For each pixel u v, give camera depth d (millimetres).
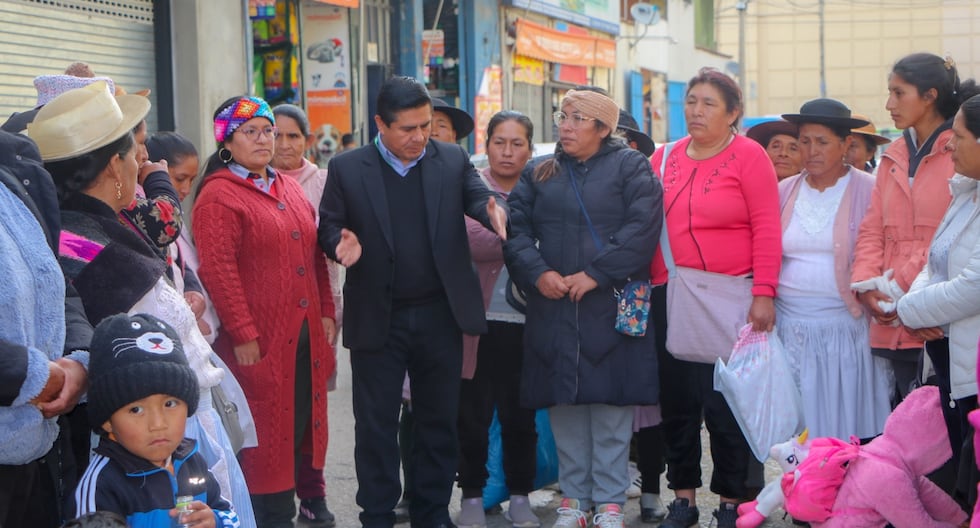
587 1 21734
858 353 4637
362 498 4523
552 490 5555
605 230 4648
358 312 4484
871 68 42031
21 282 2506
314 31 13383
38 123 3000
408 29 15711
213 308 4438
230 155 4500
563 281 4598
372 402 4512
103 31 9328
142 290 3033
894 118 4480
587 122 4652
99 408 2670
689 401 4820
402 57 15773
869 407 4648
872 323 4602
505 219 4352
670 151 4895
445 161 4602
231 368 4492
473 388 4875
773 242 4574
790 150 6016
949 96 4410
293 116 5395
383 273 4453
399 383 4543
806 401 4637
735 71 34188
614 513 4707
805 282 4668
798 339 4664
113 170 3068
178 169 4453
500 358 4930
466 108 17297
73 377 2641
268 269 4477
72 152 2953
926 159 4375
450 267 4523
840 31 42156
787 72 42812
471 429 4875
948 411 4020
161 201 3486
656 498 5031
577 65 21797
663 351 4828
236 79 10641
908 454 4137
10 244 2508
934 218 4316
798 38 42500
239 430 3699
